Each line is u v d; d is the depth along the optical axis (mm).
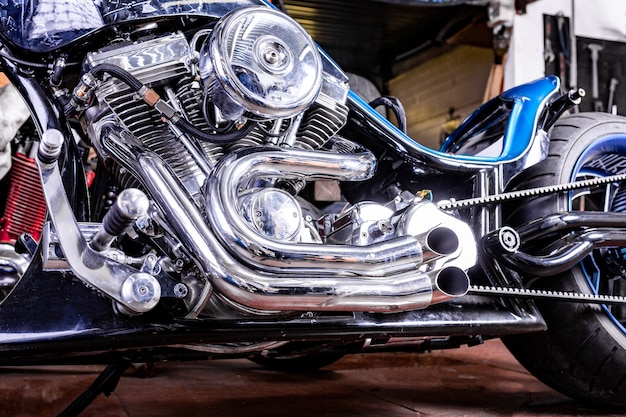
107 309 1074
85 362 1277
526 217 1586
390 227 1212
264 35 1104
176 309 1112
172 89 1146
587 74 4363
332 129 1274
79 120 1212
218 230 1039
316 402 1688
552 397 1781
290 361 2150
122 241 1183
